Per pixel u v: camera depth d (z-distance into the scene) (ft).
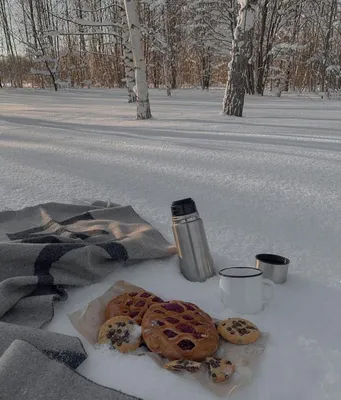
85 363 3.77
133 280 5.38
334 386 3.55
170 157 12.38
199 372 3.55
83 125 20.61
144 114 22.72
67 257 5.16
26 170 10.99
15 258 5.12
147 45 52.95
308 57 56.70
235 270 4.77
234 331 3.99
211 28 51.67
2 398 3.14
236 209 8.01
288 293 5.06
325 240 6.64
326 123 20.13
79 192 9.10
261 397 3.44
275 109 30.04
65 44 62.34
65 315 4.60
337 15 53.93
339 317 4.60
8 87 63.98
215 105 34.19
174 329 3.87
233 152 12.92
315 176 10.08
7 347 3.69
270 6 50.47
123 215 7.41
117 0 29.58
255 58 51.78
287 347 4.03
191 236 5.27
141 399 3.24
